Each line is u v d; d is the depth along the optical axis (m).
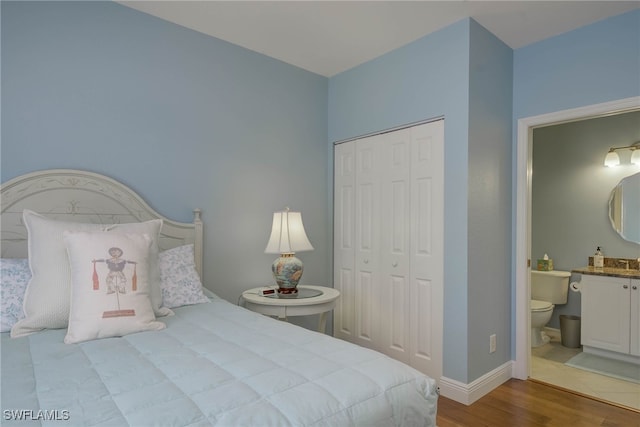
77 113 2.20
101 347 1.38
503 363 2.73
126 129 2.37
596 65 2.50
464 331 2.41
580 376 2.87
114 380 1.09
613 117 3.69
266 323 1.74
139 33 2.43
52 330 1.59
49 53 2.12
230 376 1.13
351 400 1.04
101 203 2.24
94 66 2.26
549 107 2.70
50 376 1.12
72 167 2.18
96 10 2.28
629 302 3.13
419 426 1.19
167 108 2.55
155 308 1.81
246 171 2.95
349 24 2.58
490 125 2.63
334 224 3.48
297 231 2.71
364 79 3.18
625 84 2.38
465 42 2.46
